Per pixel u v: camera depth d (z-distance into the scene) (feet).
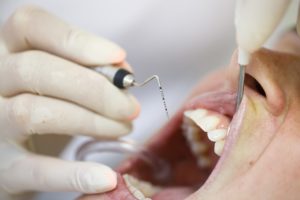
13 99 1.02
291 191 0.85
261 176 0.85
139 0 1.30
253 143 0.86
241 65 0.83
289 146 0.85
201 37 1.35
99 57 0.98
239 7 0.77
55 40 1.01
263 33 0.76
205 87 1.14
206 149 1.13
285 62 0.87
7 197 1.09
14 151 1.04
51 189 1.00
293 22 1.17
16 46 1.06
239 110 0.87
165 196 1.10
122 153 1.20
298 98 0.86
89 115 1.01
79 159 1.17
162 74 1.38
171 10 1.31
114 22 1.31
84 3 1.29
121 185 0.95
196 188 1.12
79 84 0.98
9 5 1.28
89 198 0.95
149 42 1.33
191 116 1.00
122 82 0.97
